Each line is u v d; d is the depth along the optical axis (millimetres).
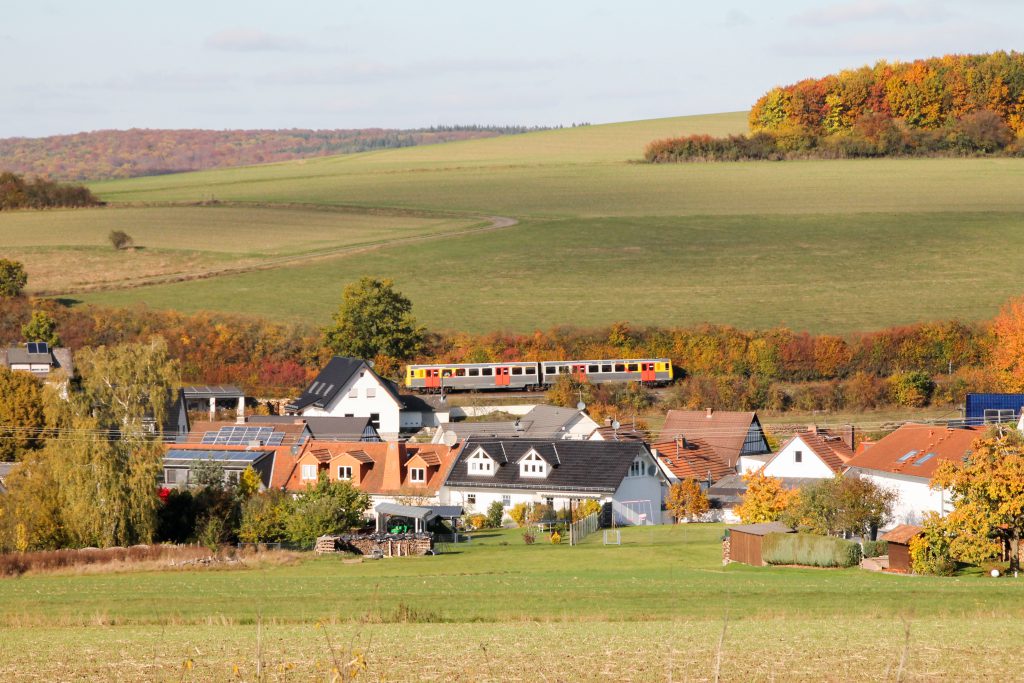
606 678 55094
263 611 77688
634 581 89312
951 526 94438
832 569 99812
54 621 74750
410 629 68875
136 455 127000
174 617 75562
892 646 61250
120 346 132500
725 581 89312
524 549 118125
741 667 56969
